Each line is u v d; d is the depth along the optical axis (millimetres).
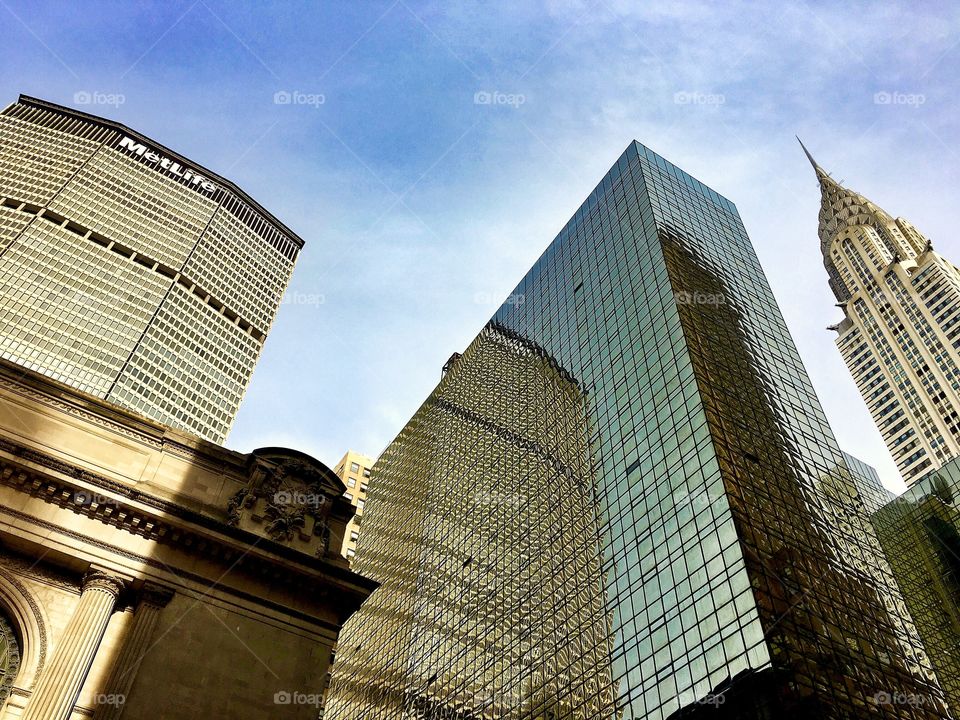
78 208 185750
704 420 84562
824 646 66938
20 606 41812
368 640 143000
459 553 126250
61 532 43969
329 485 55094
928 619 128750
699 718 65062
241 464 53156
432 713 108000
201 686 42688
